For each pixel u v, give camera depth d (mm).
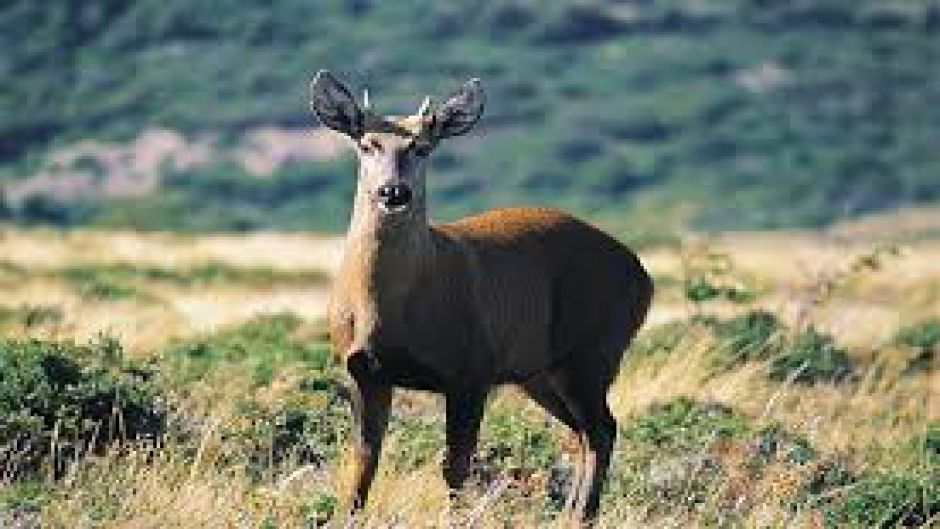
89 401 28984
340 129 27266
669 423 33312
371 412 27500
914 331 49375
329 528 25422
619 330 31266
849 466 32219
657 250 122500
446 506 26125
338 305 27359
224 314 52375
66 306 52094
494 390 35281
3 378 29109
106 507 25281
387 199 26188
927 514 29141
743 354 42031
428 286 27250
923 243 175750
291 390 32406
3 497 25594
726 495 29688
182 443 29203
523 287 29297
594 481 29516
